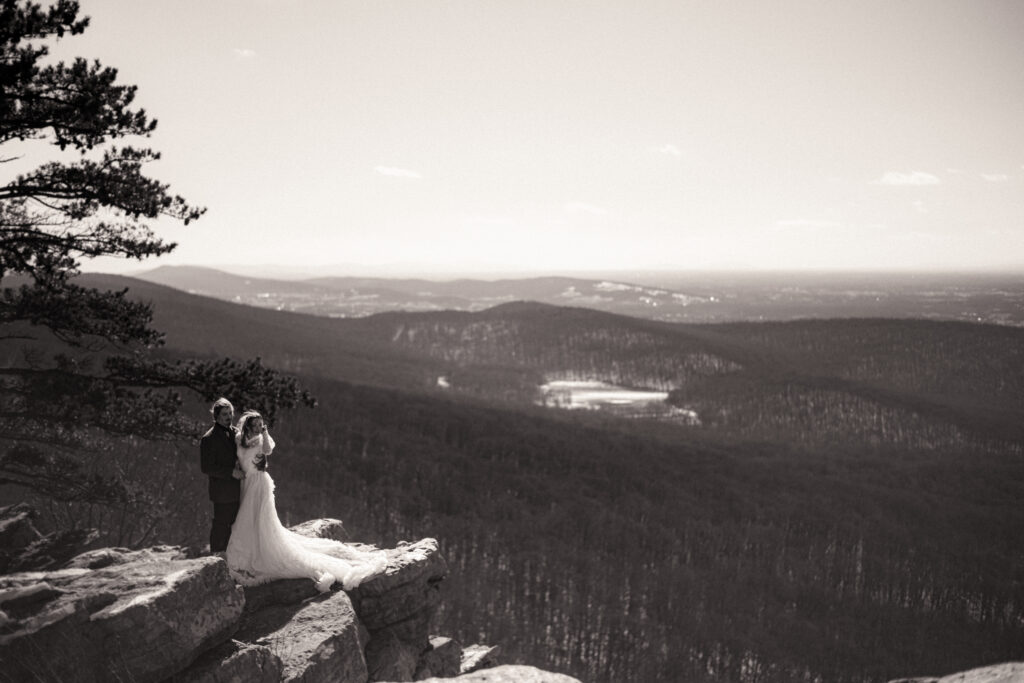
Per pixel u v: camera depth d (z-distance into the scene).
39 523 20.39
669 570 138.38
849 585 146.62
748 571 145.38
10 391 17.27
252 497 10.90
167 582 8.60
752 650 115.00
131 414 17.81
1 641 7.55
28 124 15.36
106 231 17.19
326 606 10.31
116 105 16.06
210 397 18.22
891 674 115.12
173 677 8.15
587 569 132.25
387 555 12.30
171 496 28.50
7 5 14.80
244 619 10.09
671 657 107.56
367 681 10.01
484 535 138.62
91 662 7.77
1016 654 127.75
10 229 16.22
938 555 165.25
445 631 102.69
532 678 6.88
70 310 17.27
